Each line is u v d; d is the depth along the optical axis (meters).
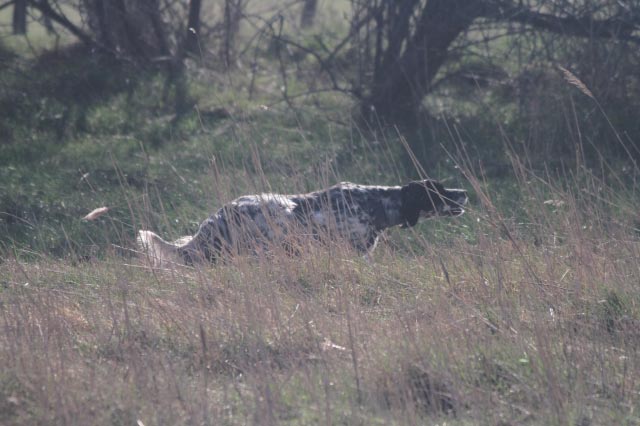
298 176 24.41
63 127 39.62
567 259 19.72
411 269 20.30
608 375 15.05
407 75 39.81
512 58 41.12
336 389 14.55
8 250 22.88
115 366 15.52
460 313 17.39
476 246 20.55
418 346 15.33
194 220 26.66
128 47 48.38
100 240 25.53
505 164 32.88
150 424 13.52
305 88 46.25
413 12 40.50
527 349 15.58
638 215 21.27
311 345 16.20
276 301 17.53
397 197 22.67
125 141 37.94
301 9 60.91
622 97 36.28
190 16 48.47
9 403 14.01
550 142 33.72
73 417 13.39
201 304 17.72
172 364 15.41
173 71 47.16
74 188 31.55
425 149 35.03
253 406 13.98
